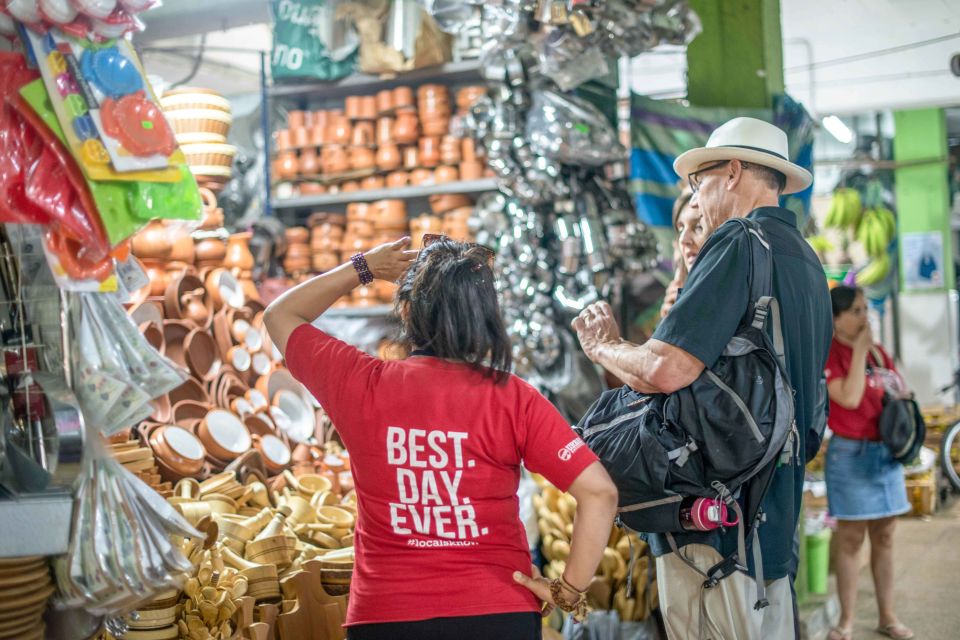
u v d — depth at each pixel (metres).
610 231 4.45
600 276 4.44
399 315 1.95
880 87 10.07
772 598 2.44
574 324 2.64
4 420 1.79
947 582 5.72
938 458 8.71
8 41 1.83
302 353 1.93
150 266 3.46
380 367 1.87
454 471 1.80
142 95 1.87
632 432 2.36
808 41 10.16
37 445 1.79
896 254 12.57
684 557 2.37
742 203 2.58
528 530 3.59
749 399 2.27
